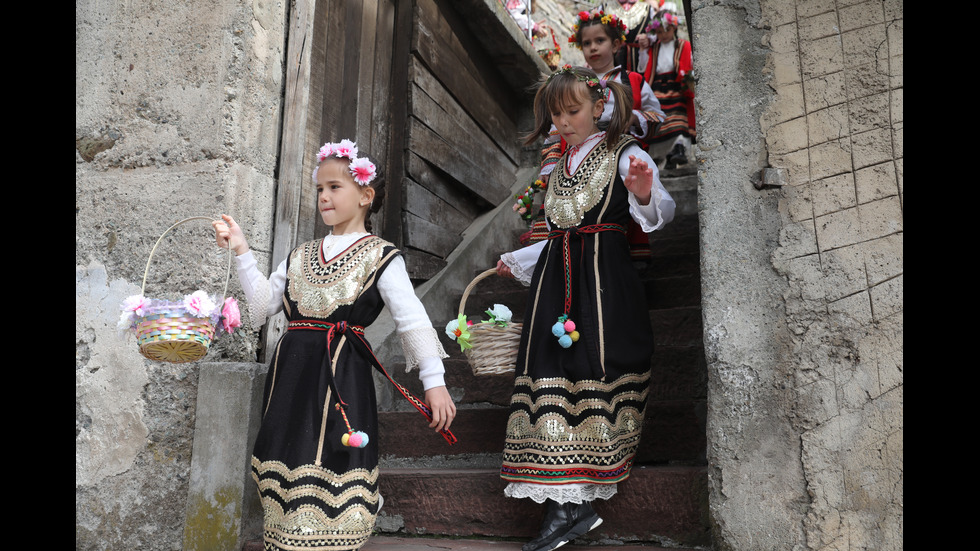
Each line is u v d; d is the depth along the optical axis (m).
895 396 1.96
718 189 2.21
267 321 2.79
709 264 2.19
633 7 5.52
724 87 2.24
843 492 1.96
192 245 2.74
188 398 2.62
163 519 2.58
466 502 2.50
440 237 4.35
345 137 3.61
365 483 2.09
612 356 2.29
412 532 2.54
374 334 3.49
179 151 2.81
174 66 2.87
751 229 2.16
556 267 2.48
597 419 2.23
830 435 2.00
